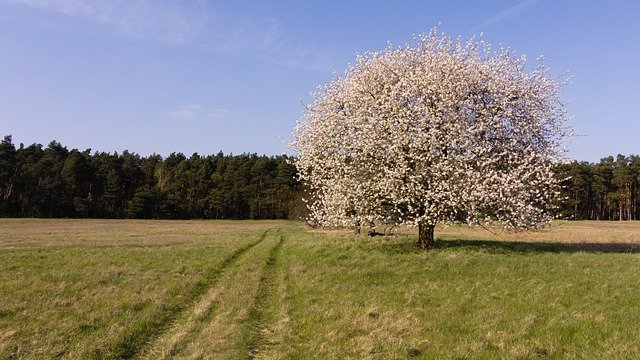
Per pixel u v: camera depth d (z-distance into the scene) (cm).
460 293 1538
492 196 2327
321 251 2545
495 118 2494
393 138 2462
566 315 1245
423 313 1327
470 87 2573
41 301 1552
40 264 2381
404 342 1090
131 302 1524
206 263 2392
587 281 1662
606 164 12038
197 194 12069
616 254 2378
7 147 10694
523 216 2436
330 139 2716
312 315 1355
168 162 13875
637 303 1343
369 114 2619
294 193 10769
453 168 2405
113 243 3697
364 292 1623
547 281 1691
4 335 1182
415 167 2470
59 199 11088
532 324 1184
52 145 12644
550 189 2634
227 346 1098
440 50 2823
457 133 2409
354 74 2836
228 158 14188
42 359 1040
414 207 2505
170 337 1205
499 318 1243
